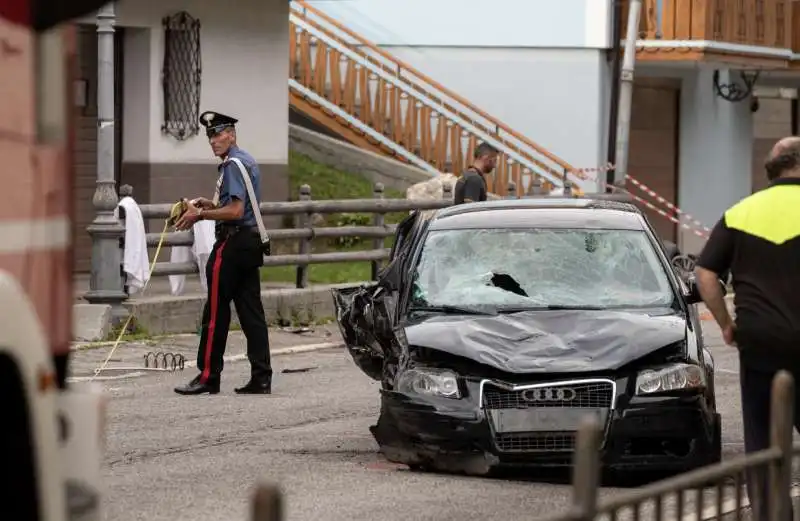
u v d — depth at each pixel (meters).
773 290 17.50
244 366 33.78
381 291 24.80
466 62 66.56
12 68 10.43
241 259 28.97
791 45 70.94
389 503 19.86
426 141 64.12
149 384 30.50
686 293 23.55
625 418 21.00
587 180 63.03
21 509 10.45
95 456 11.09
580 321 22.28
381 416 22.23
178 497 20.17
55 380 10.86
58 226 11.04
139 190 47.25
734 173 72.50
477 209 25.31
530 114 65.81
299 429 25.70
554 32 65.12
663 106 69.25
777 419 13.62
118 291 36.06
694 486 12.55
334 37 65.75
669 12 63.88
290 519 18.81
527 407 21.16
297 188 58.09
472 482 21.39
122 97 47.41
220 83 49.41
